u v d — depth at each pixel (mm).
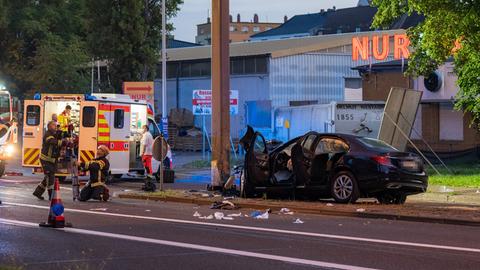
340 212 14680
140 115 25547
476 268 8867
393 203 16906
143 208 15992
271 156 17562
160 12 36219
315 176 16656
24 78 44469
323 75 49188
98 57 37219
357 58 36938
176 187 22094
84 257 9516
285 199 17438
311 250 10203
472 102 24312
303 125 33969
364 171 15836
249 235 11703
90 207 16078
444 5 19891
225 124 19312
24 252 9875
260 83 47625
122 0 34969
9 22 44969
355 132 30125
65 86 42750
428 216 13742
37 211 14758
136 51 36000
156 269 8750
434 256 9727
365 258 9562
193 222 13383
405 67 34812
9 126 25484
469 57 23203
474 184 21562
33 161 23609
